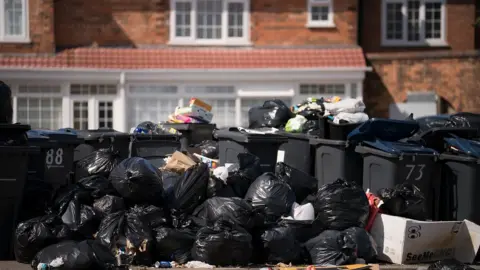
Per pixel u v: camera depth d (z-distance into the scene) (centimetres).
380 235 3719
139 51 9019
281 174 4000
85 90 8762
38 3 8850
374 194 3934
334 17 9406
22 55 8788
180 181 3681
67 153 4281
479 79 9444
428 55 9469
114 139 4603
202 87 8862
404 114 9456
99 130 4784
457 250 3728
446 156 3962
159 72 8725
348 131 4234
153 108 8850
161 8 9244
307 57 9088
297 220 3634
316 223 3662
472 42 9925
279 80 8888
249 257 3412
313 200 3816
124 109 8744
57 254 3200
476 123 4578
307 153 4431
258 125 5078
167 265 3338
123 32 9188
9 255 3534
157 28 9244
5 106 3538
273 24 9362
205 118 5422
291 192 3803
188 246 3438
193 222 3559
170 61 8912
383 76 9494
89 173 3891
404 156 3875
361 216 3666
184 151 4231
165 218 3531
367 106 9500
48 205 3650
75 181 3941
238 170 3894
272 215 3684
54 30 8975
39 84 8700
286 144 4459
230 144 4369
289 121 4806
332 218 3634
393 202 3762
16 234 3400
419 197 3797
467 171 3916
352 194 3672
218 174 3784
